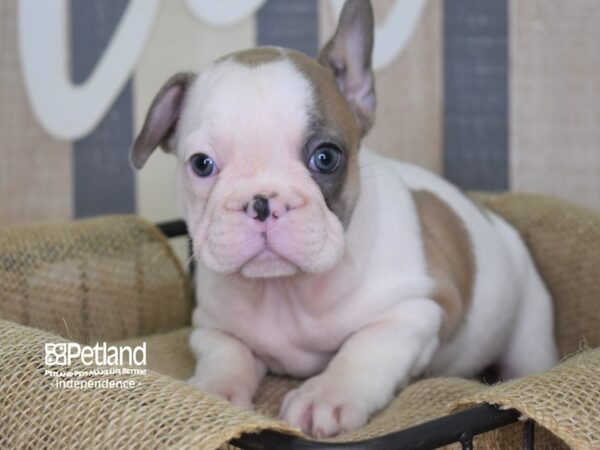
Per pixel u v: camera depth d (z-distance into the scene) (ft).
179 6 2.79
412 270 1.81
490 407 1.29
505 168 2.83
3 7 2.76
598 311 2.19
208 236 1.54
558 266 2.30
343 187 1.62
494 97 2.81
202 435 1.20
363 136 1.78
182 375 1.85
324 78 1.64
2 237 2.14
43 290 2.13
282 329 1.79
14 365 1.44
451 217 2.01
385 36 2.75
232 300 1.79
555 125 2.81
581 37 2.79
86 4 2.78
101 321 2.21
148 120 1.72
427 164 2.82
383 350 1.69
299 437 1.21
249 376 1.76
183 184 1.66
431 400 1.57
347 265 1.72
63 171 2.82
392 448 1.20
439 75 2.80
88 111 2.79
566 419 1.27
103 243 2.24
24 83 2.79
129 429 1.27
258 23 2.80
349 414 1.54
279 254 1.51
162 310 2.32
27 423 1.37
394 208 1.83
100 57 2.80
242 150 1.53
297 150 1.55
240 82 1.56
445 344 1.93
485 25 2.79
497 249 2.09
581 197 2.83
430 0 2.78
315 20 2.79
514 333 2.19
